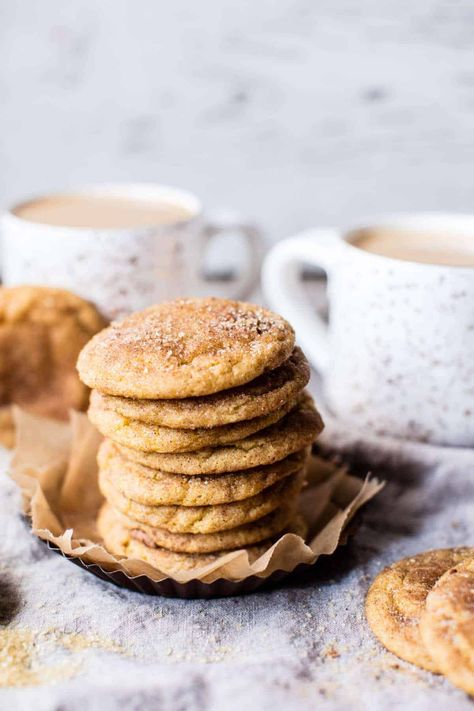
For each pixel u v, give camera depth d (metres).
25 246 0.52
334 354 0.51
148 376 0.41
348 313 0.49
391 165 0.74
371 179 0.75
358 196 0.76
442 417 0.48
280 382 0.43
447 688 0.39
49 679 0.40
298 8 0.70
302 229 0.77
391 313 0.47
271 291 0.53
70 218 0.54
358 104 0.72
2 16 0.70
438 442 0.49
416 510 0.49
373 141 0.74
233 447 0.43
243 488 0.43
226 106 0.73
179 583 0.42
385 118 0.73
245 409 0.42
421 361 0.47
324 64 0.71
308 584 0.45
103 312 0.52
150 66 0.72
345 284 0.49
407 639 0.41
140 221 0.53
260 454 0.43
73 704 0.38
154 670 0.40
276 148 0.74
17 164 0.75
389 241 0.51
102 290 0.52
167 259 0.52
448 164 0.74
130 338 0.43
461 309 0.46
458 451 0.48
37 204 0.56
